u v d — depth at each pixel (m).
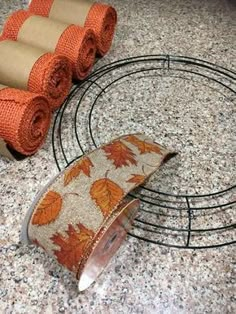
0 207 0.53
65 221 0.43
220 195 0.57
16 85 0.62
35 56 0.61
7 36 0.69
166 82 0.76
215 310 0.44
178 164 0.61
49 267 0.47
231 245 0.51
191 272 0.48
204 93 0.74
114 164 0.47
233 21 0.92
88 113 0.68
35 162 0.60
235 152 0.63
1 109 0.54
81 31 0.68
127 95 0.72
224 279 0.47
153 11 0.94
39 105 0.58
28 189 0.56
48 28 0.68
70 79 0.68
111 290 0.46
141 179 0.46
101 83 0.74
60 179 0.45
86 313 0.44
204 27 0.90
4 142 0.57
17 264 0.48
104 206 0.43
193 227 0.52
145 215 0.53
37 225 0.44
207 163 0.61
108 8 0.75
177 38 0.86
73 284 0.46
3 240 0.50
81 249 0.42
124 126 0.67
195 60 0.80
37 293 0.45
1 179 0.57
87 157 0.47
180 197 0.56
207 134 0.66
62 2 0.74
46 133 0.63
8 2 0.89
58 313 0.44
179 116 0.69
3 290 0.45
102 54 0.79
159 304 0.45
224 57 0.82
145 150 0.52
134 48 0.83
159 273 0.47
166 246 0.50
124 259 0.48
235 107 0.71
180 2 0.97
